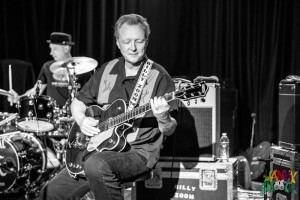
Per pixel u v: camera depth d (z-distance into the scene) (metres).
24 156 4.32
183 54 5.57
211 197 3.30
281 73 5.25
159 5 5.60
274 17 5.23
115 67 2.90
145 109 2.56
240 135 5.42
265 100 5.29
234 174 3.41
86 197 4.16
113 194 2.51
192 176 3.33
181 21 5.56
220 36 5.45
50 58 5.94
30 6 5.90
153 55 5.62
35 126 4.58
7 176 4.32
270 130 5.28
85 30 5.84
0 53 5.96
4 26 5.94
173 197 3.36
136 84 2.74
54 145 5.04
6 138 4.40
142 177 2.73
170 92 2.73
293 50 5.13
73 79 4.87
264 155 4.62
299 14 5.09
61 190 2.85
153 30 5.62
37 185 4.69
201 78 3.47
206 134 3.34
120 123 2.66
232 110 4.69
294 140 3.52
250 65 5.39
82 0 5.84
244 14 5.41
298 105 3.52
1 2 5.92
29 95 4.61
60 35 5.41
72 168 2.87
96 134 2.77
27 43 5.94
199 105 3.35
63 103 5.41
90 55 5.80
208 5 5.47
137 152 2.68
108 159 2.55
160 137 2.76
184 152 3.37
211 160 3.32
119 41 2.78
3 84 5.83
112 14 5.73
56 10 5.88
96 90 2.93
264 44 5.29
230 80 5.24
